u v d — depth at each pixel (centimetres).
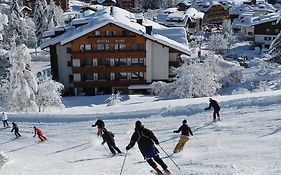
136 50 5012
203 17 11600
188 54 5078
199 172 994
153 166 1036
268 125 1762
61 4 11856
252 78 4734
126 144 1858
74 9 12738
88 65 5091
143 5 13838
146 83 5162
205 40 9881
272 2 13812
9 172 1451
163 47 5088
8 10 8881
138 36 4962
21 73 3503
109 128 2270
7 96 3562
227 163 1080
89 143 2052
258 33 8531
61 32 5459
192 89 3872
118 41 4981
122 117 2519
